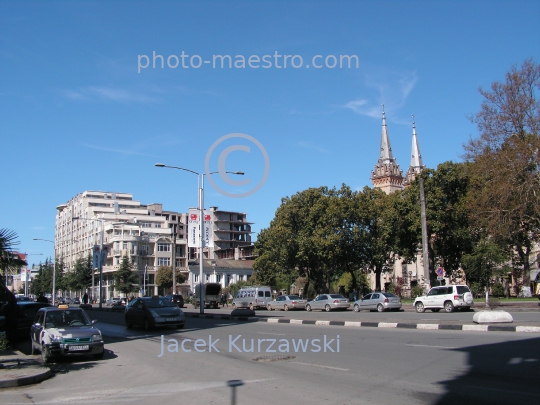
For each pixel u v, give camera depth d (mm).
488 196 40188
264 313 40656
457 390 8781
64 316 16234
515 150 39562
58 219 141250
